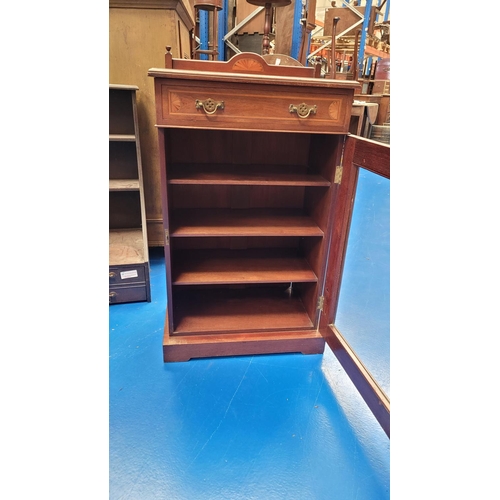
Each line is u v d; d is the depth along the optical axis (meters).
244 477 1.08
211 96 1.14
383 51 4.22
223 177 1.38
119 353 1.56
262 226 1.51
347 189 1.29
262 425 1.25
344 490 1.05
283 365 1.54
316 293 1.57
